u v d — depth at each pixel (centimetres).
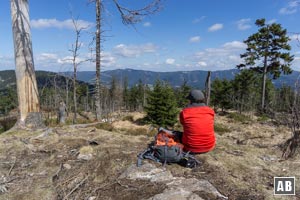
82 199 378
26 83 803
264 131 1194
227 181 420
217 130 1268
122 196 371
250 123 1633
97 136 691
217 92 2664
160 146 467
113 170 451
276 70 2806
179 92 2911
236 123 1719
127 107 4600
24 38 796
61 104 1361
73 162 504
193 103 492
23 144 627
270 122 1588
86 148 544
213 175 436
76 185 415
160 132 498
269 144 735
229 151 566
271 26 2800
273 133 1109
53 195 395
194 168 459
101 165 466
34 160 534
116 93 3906
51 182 434
